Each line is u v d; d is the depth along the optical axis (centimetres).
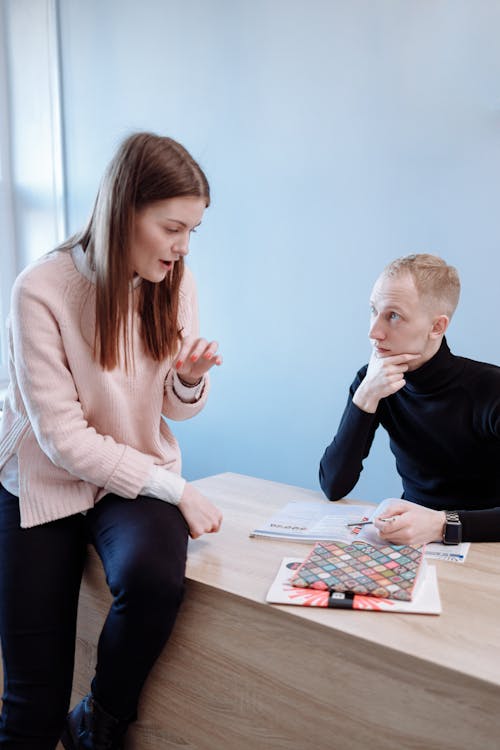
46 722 116
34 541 119
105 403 126
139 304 128
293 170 255
